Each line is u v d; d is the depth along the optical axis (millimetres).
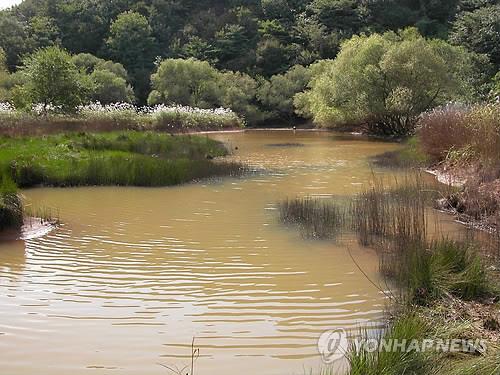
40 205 10953
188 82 49531
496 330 4758
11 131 21531
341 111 34656
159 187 13414
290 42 65250
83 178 13555
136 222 9445
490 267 6258
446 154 15625
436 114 17547
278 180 14617
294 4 77250
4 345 4715
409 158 18078
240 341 4816
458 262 6215
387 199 10852
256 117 50875
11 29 64562
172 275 6598
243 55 64312
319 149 24453
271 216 9891
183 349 4664
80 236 8445
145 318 5316
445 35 57500
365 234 7949
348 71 32281
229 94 49969
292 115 52656
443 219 9453
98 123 26812
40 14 74125
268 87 53062
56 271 6738
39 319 5270
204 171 15250
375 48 31625
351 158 20328
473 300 5562
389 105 30109
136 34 65250
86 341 4805
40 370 4293
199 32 74125
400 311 5289
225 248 7770
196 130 37406
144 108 37812
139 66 64688
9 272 6691
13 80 46219
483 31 44562
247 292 6020
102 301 5754
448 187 11781
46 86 31375
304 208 10109
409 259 6320
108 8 75250
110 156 15742
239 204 11117
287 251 7594
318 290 6082
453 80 30859
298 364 4398
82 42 69812
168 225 9203
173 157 18016
